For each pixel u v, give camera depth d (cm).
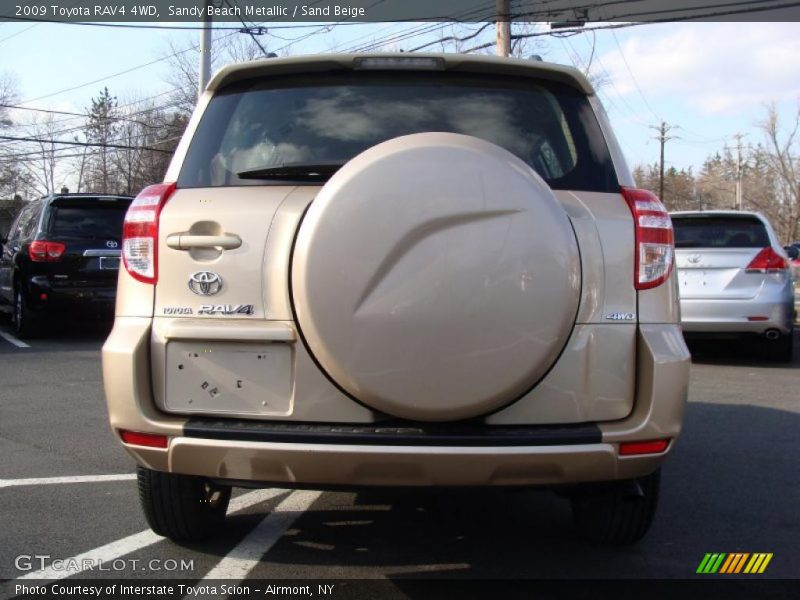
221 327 271
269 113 315
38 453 514
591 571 333
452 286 251
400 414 260
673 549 358
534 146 309
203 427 267
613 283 277
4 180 5006
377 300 252
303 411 267
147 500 327
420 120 312
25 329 1063
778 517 403
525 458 258
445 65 316
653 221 285
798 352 1045
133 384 275
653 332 278
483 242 253
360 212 252
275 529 378
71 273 1009
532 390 266
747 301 851
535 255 255
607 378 273
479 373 254
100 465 488
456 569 334
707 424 615
